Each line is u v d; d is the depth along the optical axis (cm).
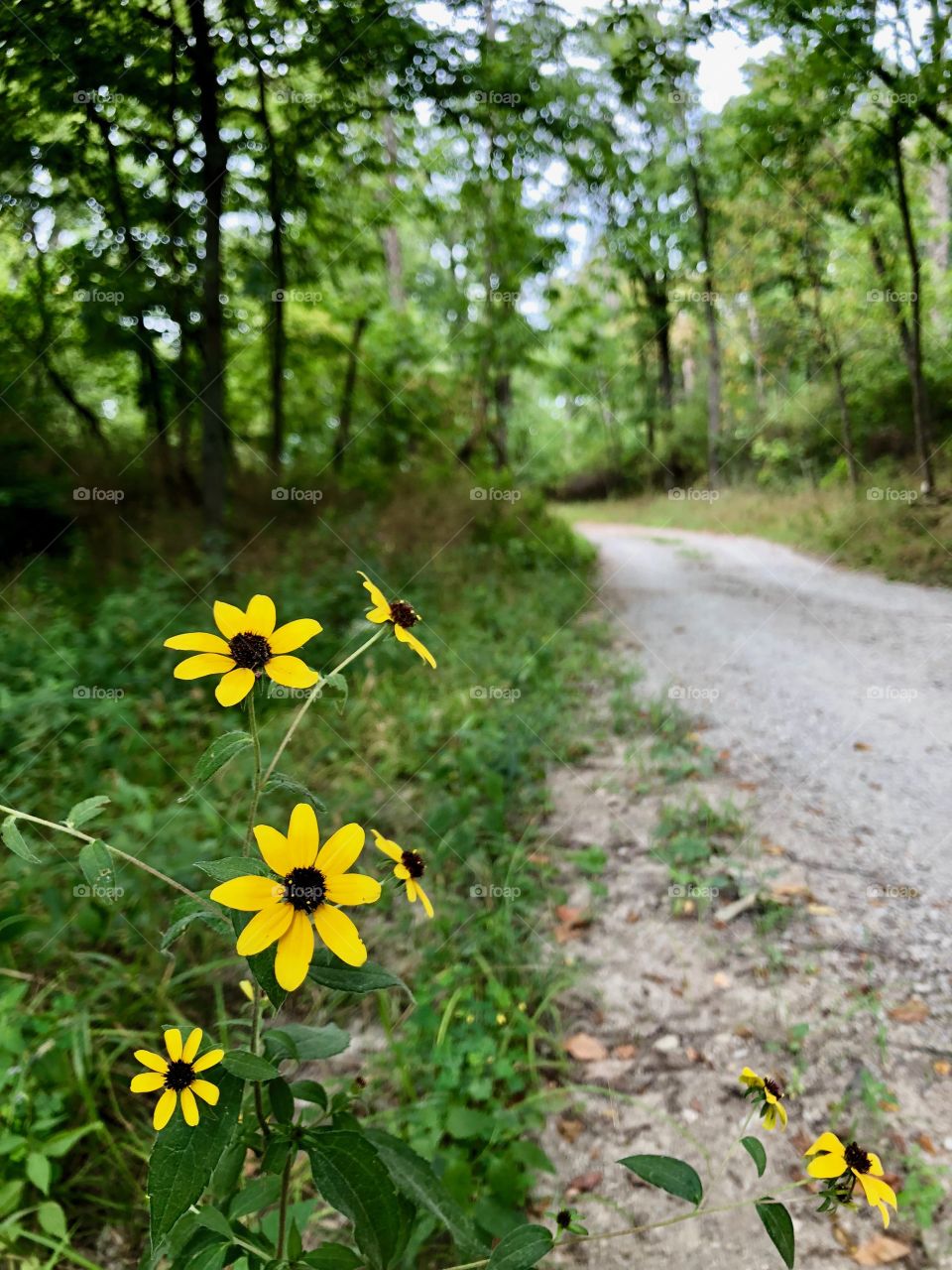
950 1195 192
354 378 1245
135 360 934
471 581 830
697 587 929
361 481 1134
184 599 617
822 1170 107
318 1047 110
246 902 83
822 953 282
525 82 1020
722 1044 245
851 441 1330
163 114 852
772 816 377
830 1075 230
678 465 2017
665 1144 212
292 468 1091
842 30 924
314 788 383
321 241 1066
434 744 428
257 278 955
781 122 1077
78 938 272
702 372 2078
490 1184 187
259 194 949
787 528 1230
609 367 1892
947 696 519
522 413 1902
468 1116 200
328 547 837
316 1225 191
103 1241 186
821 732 473
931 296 1170
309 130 936
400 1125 207
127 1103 220
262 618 95
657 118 1226
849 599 803
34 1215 188
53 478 786
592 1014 259
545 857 344
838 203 1145
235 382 1159
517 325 1384
